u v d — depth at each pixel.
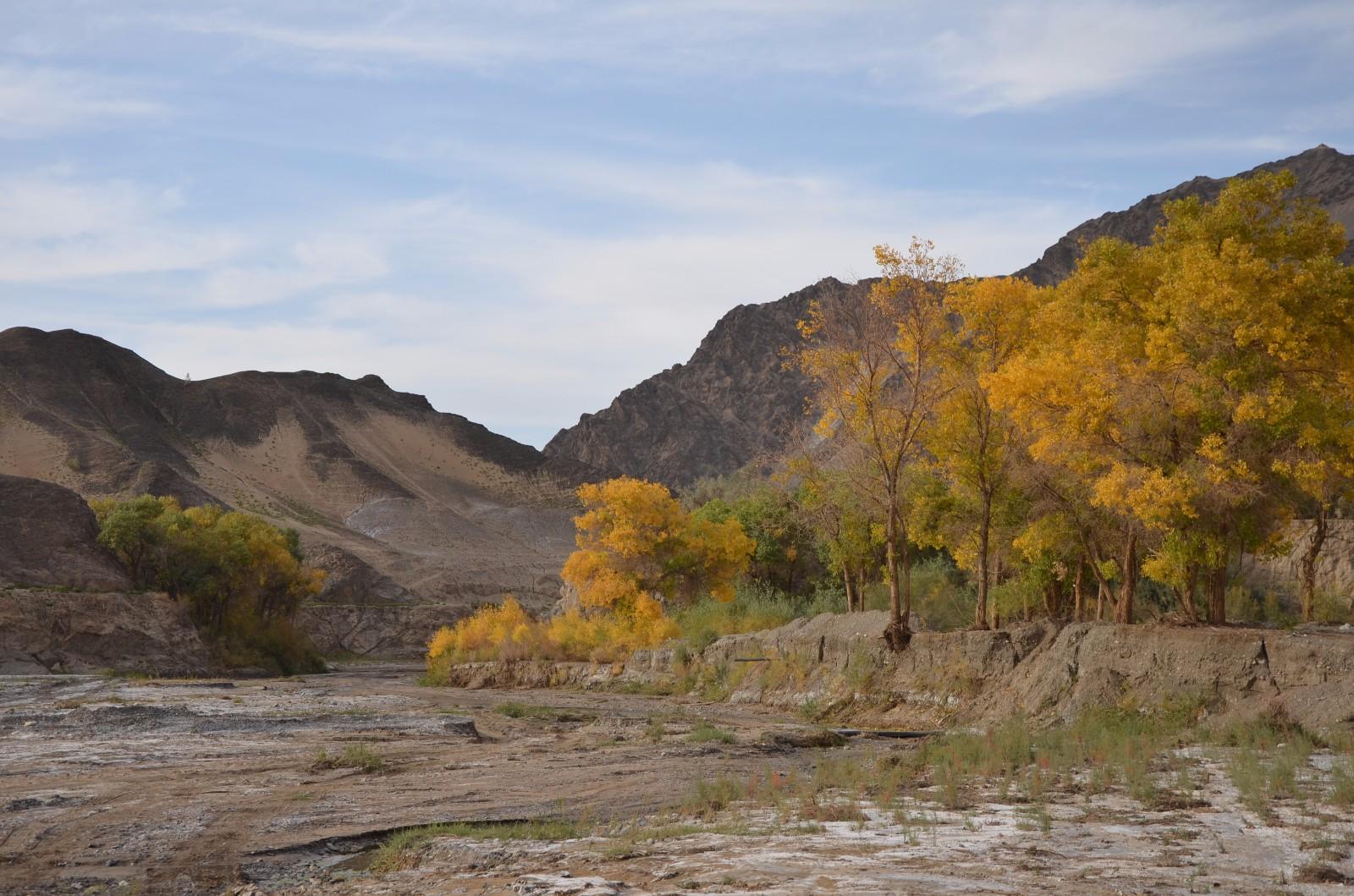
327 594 166.62
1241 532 22.88
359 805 16.59
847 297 31.58
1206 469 22.11
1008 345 29.11
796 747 24.22
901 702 30.48
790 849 11.26
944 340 30.09
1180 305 23.12
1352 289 23.11
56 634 84.12
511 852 12.17
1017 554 32.75
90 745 25.70
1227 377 22.28
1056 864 10.12
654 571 55.28
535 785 18.66
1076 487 27.22
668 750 23.66
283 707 37.16
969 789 15.41
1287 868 9.71
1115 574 28.66
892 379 31.72
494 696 46.25
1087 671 24.55
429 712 35.25
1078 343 25.56
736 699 39.28
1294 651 20.61
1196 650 22.33
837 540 43.28
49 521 113.00
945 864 10.21
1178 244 26.20
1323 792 13.47
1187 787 14.53
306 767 21.52
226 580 100.88
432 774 20.50
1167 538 23.39
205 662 90.81
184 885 11.95
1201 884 9.13
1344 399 23.05
